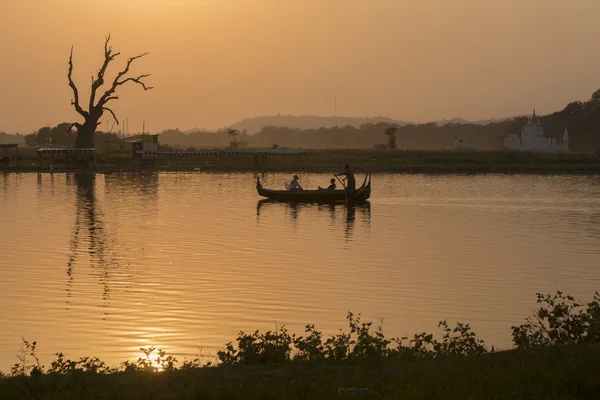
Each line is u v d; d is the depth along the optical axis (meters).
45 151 157.88
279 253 48.16
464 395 14.42
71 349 25.34
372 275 39.88
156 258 45.91
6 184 117.00
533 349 18.52
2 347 25.59
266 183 124.25
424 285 37.03
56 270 41.25
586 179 143.00
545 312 21.97
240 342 19.72
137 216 72.12
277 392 14.97
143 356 24.23
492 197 97.88
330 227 63.44
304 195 87.25
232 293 34.84
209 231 60.31
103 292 35.06
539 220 70.31
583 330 21.05
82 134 182.00
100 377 17.06
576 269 42.09
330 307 32.06
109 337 26.89
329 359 18.86
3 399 15.38
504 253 48.59
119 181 126.50
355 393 14.84
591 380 15.11
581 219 71.38
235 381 16.30
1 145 171.88
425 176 151.12
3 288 35.91
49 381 16.56
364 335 20.22
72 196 95.25
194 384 15.80
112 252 48.41
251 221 67.94
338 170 164.00
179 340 26.53
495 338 26.50
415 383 15.27
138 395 15.34
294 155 190.25
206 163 172.25
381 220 69.25
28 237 56.25
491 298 33.94
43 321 29.27
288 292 35.16
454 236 57.81
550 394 14.56
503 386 14.99
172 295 34.41
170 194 100.00
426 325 28.86
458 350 19.83
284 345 19.81
